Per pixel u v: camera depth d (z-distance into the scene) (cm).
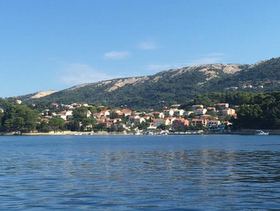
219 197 3581
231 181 4622
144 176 5197
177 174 5384
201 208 3141
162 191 3928
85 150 12362
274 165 6531
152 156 9150
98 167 6519
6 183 4575
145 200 3475
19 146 15788
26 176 5297
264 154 9431
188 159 8056
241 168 6072
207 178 4912
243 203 3309
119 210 3095
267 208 3127
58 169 6225
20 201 3459
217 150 11300
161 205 3262
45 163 7425
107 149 12875
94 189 4088
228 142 17438
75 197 3631
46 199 3544
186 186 4250
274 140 19350
